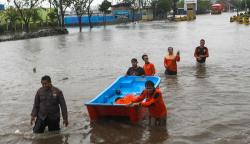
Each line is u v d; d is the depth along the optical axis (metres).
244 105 12.01
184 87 14.85
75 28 75.19
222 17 101.38
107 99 11.45
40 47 35.78
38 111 9.80
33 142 9.44
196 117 10.95
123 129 10.09
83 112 11.79
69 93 14.69
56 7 65.94
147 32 51.19
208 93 13.73
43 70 20.94
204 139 9.30
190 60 22.06
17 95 14.80
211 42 32.59
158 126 10.23
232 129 9.88
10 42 43.84
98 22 86.25
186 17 90.06
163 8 106.75
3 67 22.83
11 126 10.74
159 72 18.33
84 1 66.00
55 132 9.95
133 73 14.07
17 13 58.44
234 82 15.45
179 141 9.22
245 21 61.00
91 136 9.72
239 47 27.58
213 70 18.39
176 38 38.84
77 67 21.47
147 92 10.08
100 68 20.72
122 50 29.62
